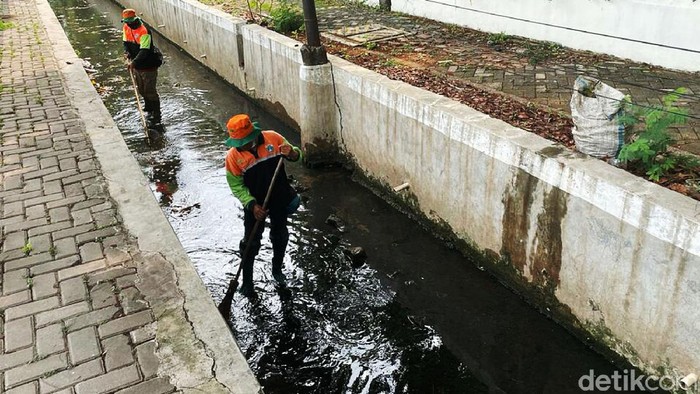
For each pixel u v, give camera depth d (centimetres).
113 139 638
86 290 387
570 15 818
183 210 678
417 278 565
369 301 534
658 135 434
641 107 447
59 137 651
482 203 541
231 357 327
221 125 949
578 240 445
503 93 657
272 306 523
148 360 326
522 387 439
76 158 593
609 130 437
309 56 734
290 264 584
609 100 440
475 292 543
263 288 545
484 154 521
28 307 373
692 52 686
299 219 667
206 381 311
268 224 650
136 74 923
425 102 587
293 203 511
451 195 582
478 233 560
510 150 489
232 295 489
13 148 624
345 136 759
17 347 339
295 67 845
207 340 340
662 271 381
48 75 912
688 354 379
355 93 703
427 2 1080
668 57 712
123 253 426
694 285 361
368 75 687
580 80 461
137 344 338
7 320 361
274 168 484
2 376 318
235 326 498
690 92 623
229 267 574
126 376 316
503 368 459
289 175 773
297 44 855
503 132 506
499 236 532
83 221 471
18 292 388
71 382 313
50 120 707
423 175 618
